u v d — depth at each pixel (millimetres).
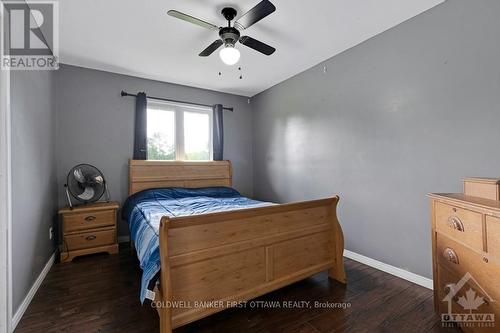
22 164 1826
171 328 1413
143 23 2254
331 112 3004
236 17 2125
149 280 1464
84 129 3221
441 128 2027
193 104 4027
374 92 2525
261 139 4352
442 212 1590
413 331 1573
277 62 3129
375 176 2531
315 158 3244
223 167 4176
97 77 3311
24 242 1839
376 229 2533
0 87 1506
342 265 2236
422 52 2139
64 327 1610
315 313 1769
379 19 2232
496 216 1152
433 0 1986
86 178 2963
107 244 2939
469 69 1865
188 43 2625
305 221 2100
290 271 1984
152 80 3699
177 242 1484
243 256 1738
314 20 2236
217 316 1733
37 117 2211
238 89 4211
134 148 3523
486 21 1776
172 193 3398
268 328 1609
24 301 1798
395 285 2172
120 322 1663
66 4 1963
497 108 1732
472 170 1856
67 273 2414
